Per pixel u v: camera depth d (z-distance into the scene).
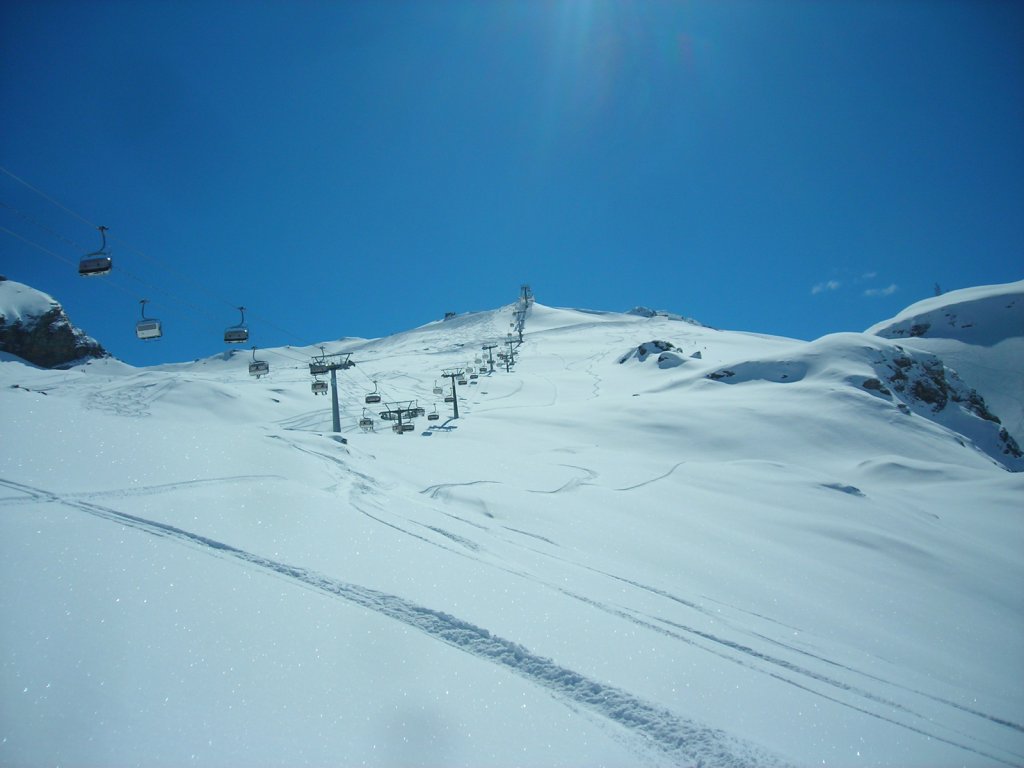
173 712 5.00
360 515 11.23
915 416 59.81
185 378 58.88
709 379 73.50
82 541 7.48
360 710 5.42
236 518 9.27
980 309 129.50
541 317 173.12
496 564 10.64
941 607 17.52
